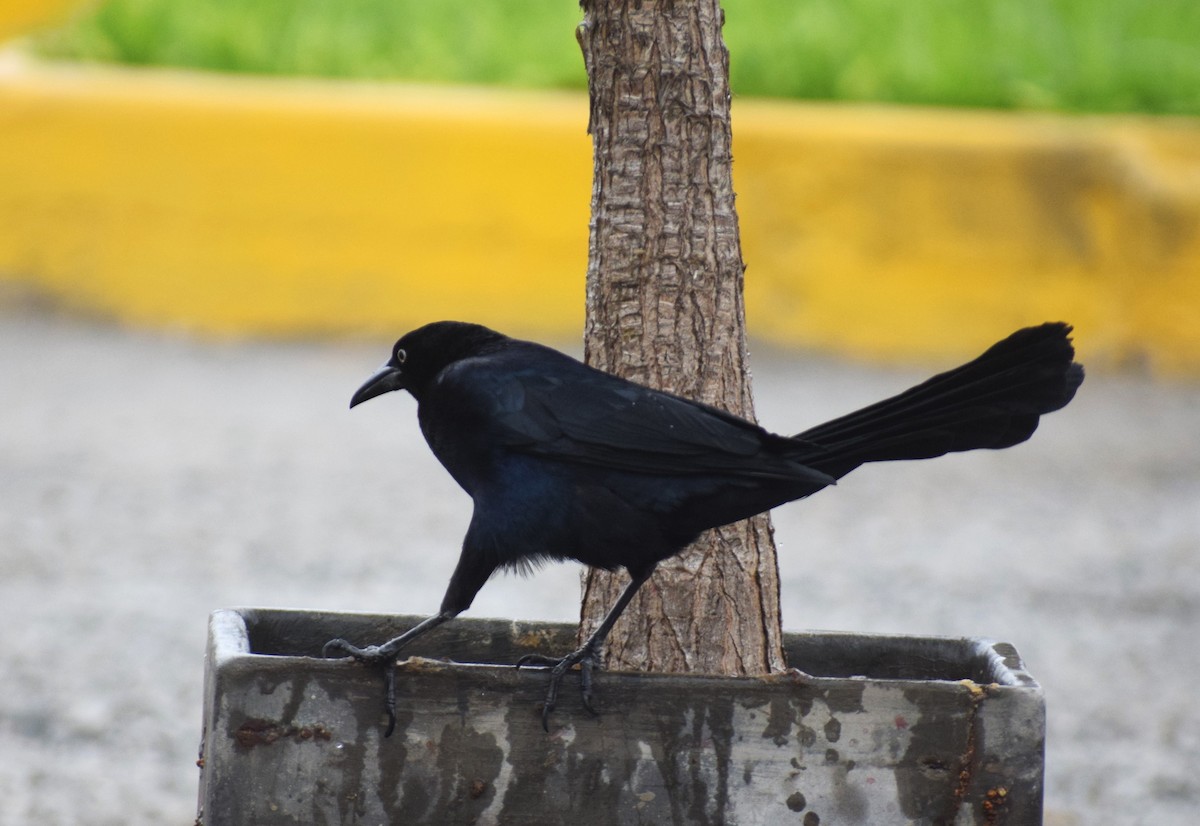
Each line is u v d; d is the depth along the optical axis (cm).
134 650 1028
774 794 496
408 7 2352
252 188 1933
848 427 518
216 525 1289
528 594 1185
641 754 495
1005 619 1118
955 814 495
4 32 2311
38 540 1238
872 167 1894
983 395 510
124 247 1961
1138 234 1877
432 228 1916
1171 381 1867
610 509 524
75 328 1945
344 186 1923
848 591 1175
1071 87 2177
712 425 519
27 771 852
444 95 2030
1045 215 1884
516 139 1906
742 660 601
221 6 2353
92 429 1552
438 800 493
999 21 2266
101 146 1958
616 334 590
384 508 1352
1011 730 493
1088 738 930
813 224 1902
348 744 491
